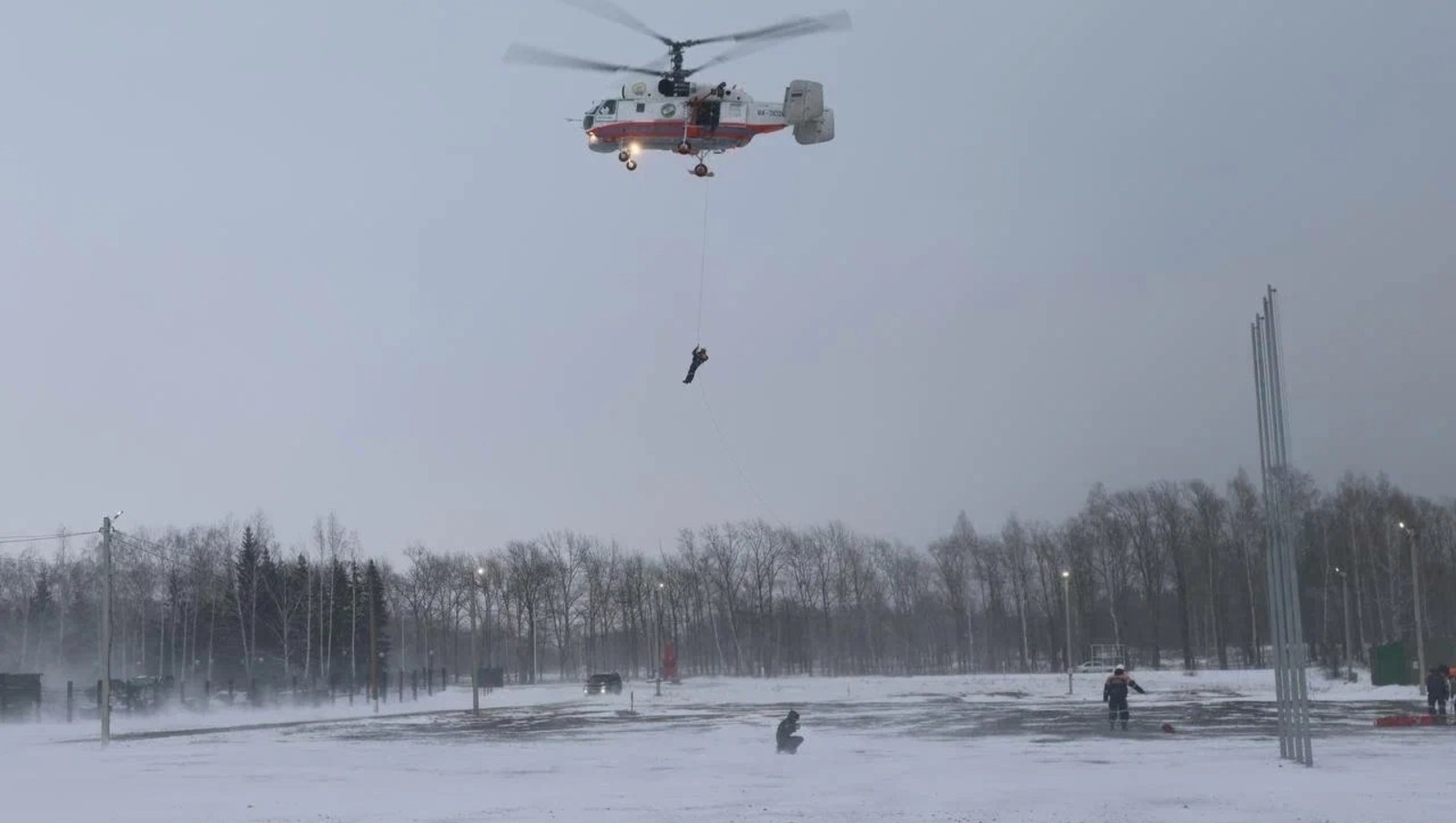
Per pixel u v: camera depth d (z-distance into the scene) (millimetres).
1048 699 73188
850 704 72125
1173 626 127250
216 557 122000
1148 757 32719
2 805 25500
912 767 31688
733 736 46312
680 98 34375
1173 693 73250
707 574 139875
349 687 88500
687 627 143375
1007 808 22406
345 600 114750
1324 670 86250
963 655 134750
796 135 35594
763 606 137250
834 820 21156
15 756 41125
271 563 109875
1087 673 101312
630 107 34469
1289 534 31203
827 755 36219
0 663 107500
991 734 44094
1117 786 25828
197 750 42656
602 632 146375
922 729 47594
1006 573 135000
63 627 103562
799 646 137125
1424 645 74625
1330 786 25094
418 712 72688
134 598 119562
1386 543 103688
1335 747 34531
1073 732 44156
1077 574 126062
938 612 139375
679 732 49125
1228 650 137000
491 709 74688
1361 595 104625
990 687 88250
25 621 100938
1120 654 114438
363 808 24219
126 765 36500
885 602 140375
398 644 153750
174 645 97562
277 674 105312
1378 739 37062
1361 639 99500
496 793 26688
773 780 28688
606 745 42438
